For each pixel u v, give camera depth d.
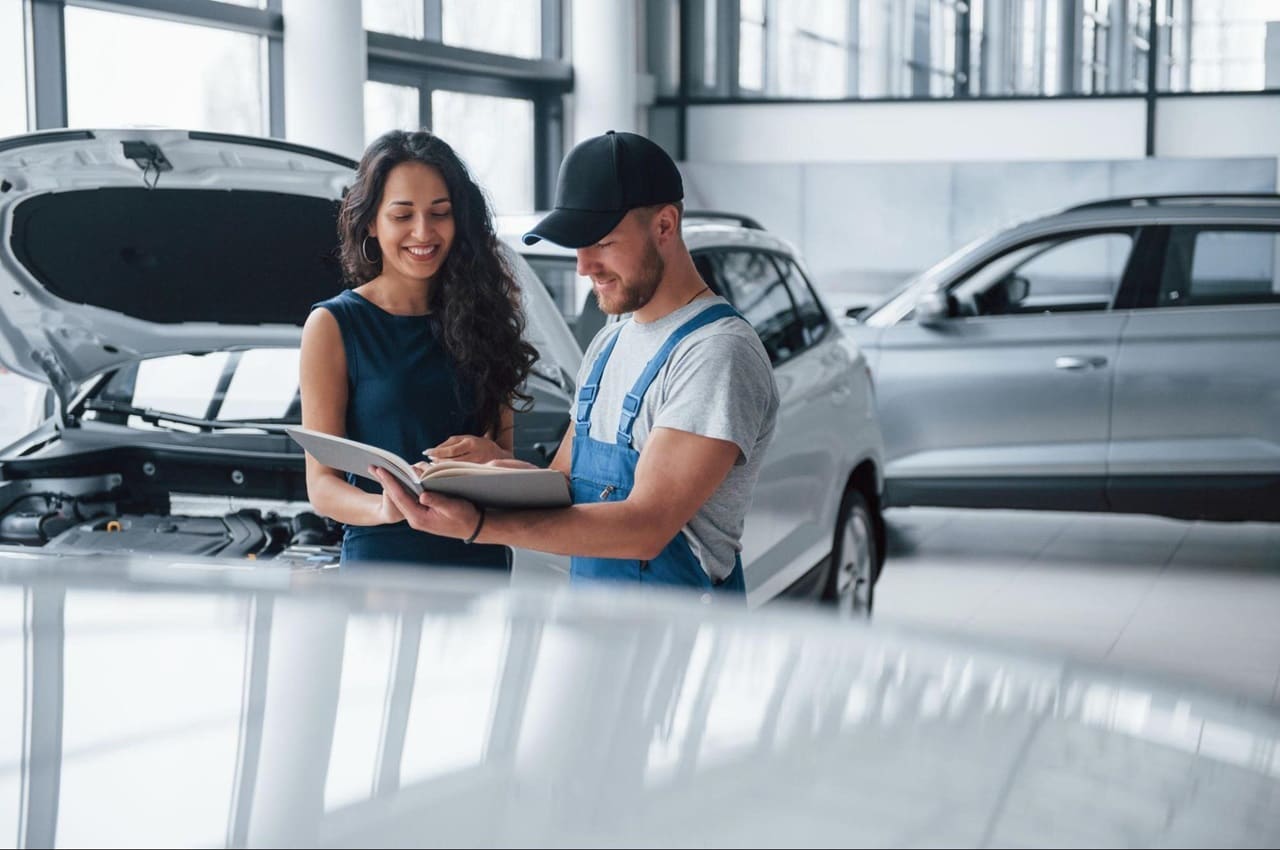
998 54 10.87
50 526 3.16
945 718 0.69
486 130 10.70
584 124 11.24
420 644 0.77
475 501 1.97
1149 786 0.66
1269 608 5.38
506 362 2.51
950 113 11.04
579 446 2.20
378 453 1.96
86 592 0.88
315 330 2.40
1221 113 10.43
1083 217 6.11
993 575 5.93
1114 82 10.62
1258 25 10.27
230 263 3.28
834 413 4.29
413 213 2.42
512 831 0.56
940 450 6.16
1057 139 10.80
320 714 0.67
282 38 8.31
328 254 3.18
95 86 7.18
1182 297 5.99
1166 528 6.94
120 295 3.33
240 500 3.46
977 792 0.62
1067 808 0.62
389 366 2.42
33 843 0.57
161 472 3.43
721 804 0.59
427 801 0.59
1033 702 0.74
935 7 10.96
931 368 6.14
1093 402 5.95
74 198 3.05
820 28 11.29
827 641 0.79
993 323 6.11
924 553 6.37
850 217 11.37
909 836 0.57
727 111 11.60
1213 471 5.84
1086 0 10.59
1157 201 6.08
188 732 0.66
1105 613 5.30
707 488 2.02
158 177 3.00
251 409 3.53
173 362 3.61
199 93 7.85
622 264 2.08
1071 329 6.01
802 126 11.43
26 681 0.73
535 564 2.94
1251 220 5.87
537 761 0.62
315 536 3.15
